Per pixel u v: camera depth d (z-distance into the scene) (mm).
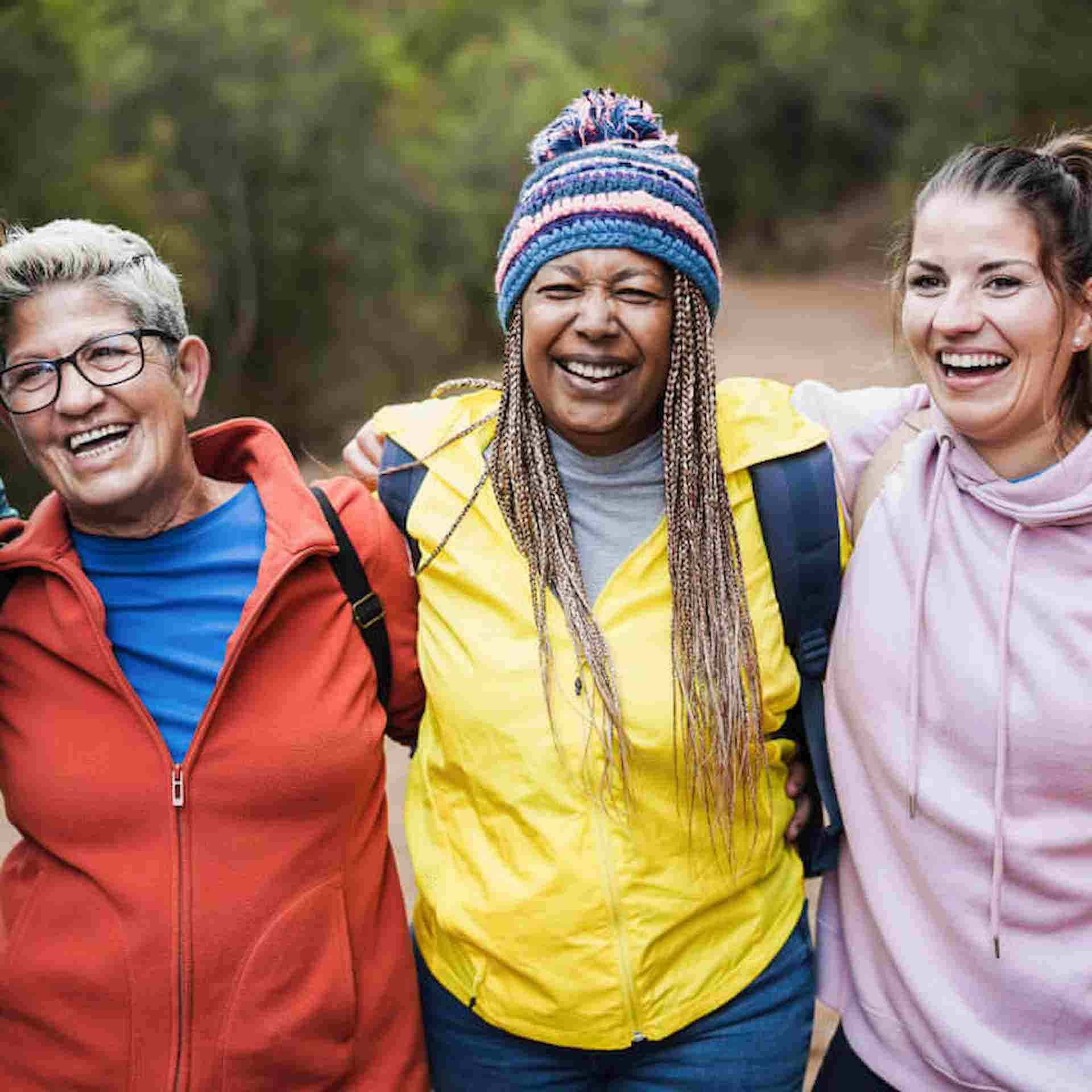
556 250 1987
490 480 2146
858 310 24047
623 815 2047
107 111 14133
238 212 15805
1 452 10273
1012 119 20359
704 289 2068
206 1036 1937
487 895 2082
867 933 2217
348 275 17328
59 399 1939
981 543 1987
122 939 1921
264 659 2029
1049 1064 2006
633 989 2053
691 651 2039
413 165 18703
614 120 2084
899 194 23609
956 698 1979
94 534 2098
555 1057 2158
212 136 15484
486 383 2334
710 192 33688
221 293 15523
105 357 1968
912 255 2014
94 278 1972
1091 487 1884
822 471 2158
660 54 33969
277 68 16078
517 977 2092
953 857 2020
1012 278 1900
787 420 2193
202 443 2260
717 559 2072
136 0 14852
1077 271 1898
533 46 24406
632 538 2148
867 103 31703
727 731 2043
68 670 2000
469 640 2090
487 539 2141
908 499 2082
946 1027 2049
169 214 14578
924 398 2234
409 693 2250
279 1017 1959
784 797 2250
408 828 2252
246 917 1947
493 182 20953
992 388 1941
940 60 22969
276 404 16578
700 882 2096
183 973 1914
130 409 1985
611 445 2131
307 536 2055
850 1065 2303
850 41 30016
